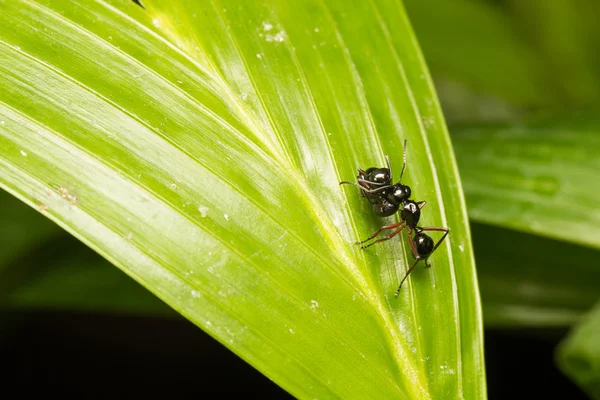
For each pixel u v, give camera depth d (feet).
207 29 0.67
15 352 0.82
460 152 0.75
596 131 0.74
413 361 0.65
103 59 0.66
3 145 0.64
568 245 0.77
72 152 0.64
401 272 0.66
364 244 0.66
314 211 0.66
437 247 0.67
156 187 0.65
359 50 0.69
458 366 0.65
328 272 0.65
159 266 0.64
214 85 0.67
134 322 0.84
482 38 0.88
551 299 0.77
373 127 0.68
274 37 0.68
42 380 0.82
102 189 0.64
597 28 0.88
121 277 0.77
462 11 0.89
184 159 0.65
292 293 0.65
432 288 0.66
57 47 0.66
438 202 0.68
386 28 0.69
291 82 0.67
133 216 0.64
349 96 0.68
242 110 0.67
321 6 0.69
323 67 0.68
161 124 0.66
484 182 0.74
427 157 0.68
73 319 0.83
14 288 0.76
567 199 0.73
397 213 0.67
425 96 0.69
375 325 0.65
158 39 0.67
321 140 0.67
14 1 0.66
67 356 0.83
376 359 0.65
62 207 0.64
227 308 0.64
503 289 0.78
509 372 0.83
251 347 0.64
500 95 0.88
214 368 0.84
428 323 0.66
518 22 0.90
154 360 0.83
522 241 0.78
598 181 0.73
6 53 0.65
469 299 0.66
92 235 0.64
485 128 0.76
